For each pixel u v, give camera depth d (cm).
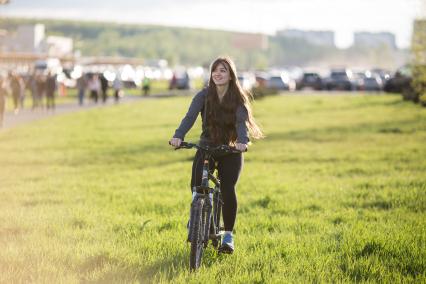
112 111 10431
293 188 3253
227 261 1742
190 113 1658
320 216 2478
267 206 2736
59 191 3222
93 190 3247
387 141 5647
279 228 2273
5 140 5919
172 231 2128
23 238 2019
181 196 3002
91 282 1548
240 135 1620
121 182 3550
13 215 2453
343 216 2459
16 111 9531
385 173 3809
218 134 1650
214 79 1645
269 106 11575
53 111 10144
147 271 1642
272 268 1691
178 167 4178
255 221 2362
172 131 7012
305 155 4788
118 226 2261
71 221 2352
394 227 2205
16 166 4288
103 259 1759
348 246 1900
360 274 1645
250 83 15650
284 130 6962
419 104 10288
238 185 3397
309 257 1797
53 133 6681
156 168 4209
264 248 1908
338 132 6594
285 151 5075
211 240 1798
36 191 3212
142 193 3117
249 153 4962
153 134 6675
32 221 2322
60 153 5019
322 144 5538
